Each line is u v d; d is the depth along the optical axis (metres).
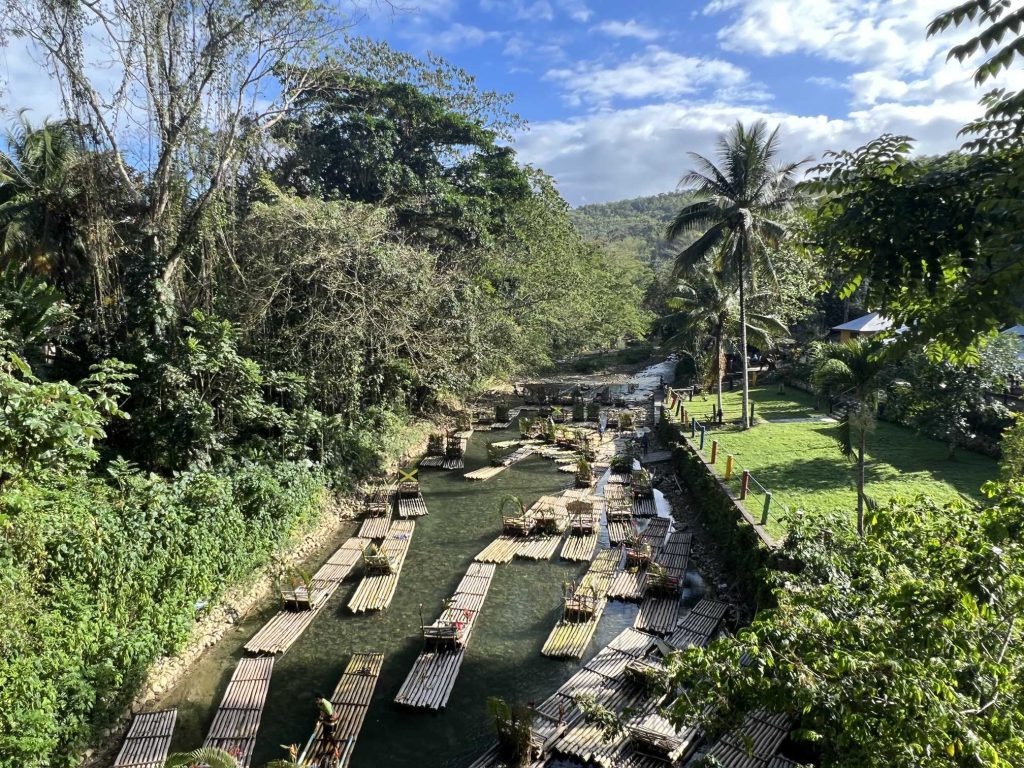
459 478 28.22
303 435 21.75
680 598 17.22
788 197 26.91
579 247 52.78
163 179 19.33
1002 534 5.10
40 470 11.66
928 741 4.32
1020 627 5.25
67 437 10.21
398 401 31.33
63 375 17.48
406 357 28.81
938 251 5.40
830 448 25.41
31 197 19.19
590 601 16.89
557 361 63.12
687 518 23.03
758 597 15.17
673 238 29.50
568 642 15.35
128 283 18.81
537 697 13.62
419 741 12.45
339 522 22.77
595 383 54.62
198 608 15.30
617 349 73.06
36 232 18.86
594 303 48.81
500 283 39.72
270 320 23.39
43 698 10.31
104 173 18.84
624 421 36.53
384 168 33.81
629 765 11.28
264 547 17.92
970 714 4.73
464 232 36.50
